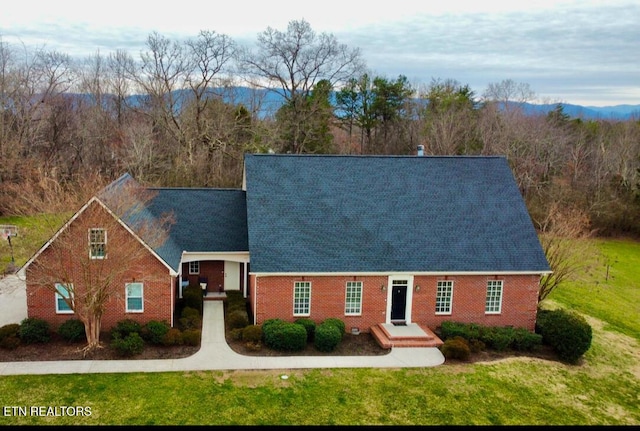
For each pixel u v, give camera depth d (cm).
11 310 2741
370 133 7706
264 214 2816
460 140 6844
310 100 6319
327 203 2920
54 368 2178
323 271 2639
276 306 2666
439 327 2800
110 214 2303
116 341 2330
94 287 2250
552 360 2588
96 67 6825
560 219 3797
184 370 2225
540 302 3303
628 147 7225
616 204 6222
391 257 2742
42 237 2536
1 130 5231
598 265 4844
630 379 2483
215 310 2905
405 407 2045
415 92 8925
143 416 1875
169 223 2969
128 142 5575
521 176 6191
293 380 2198
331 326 2542
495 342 2605
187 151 5212
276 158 3064
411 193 3027
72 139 5856
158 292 2552
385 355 2486
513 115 7762
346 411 1994
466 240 2862
